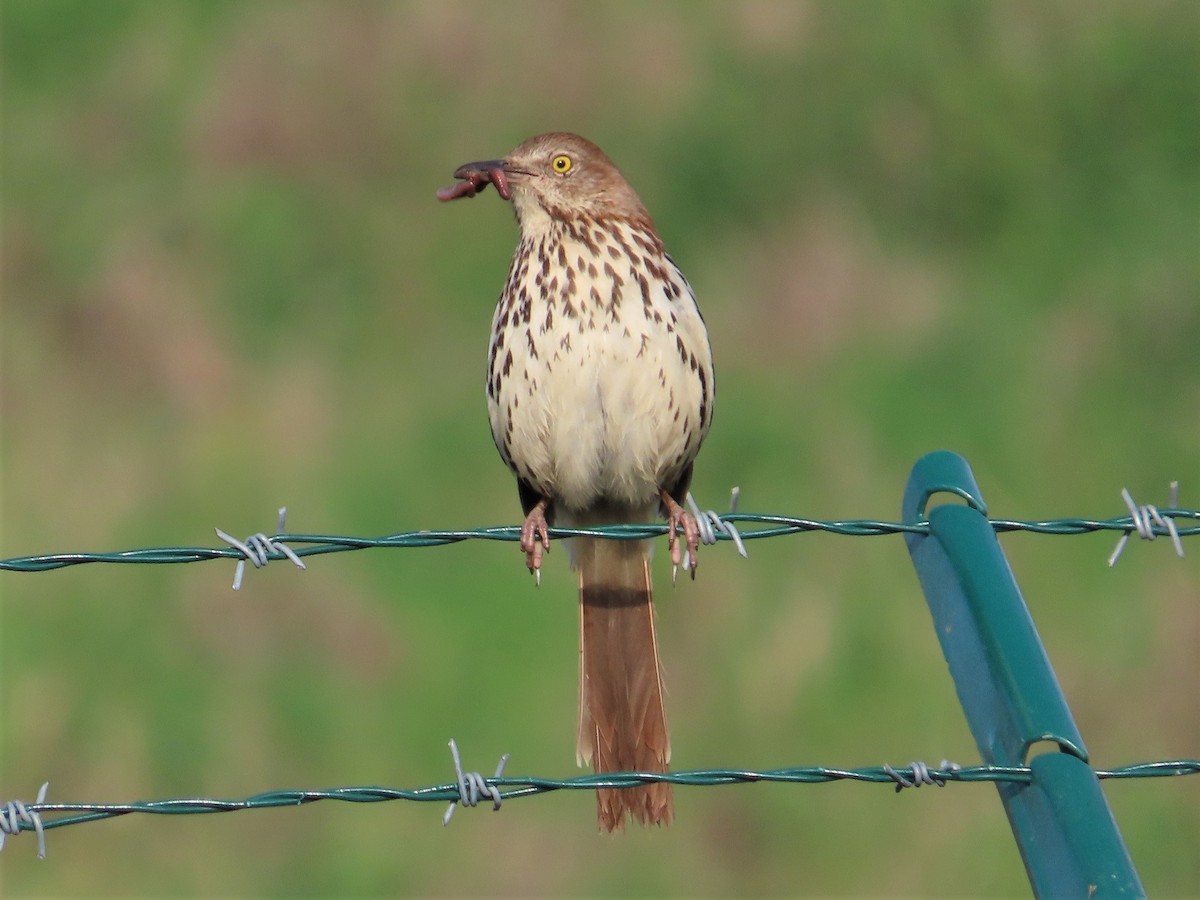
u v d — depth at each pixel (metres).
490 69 20.38
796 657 12.62
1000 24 21.09
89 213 18.12
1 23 20.83
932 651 12.59
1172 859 11.91
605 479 8.45
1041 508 14.55
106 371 16.02
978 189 19.16
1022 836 6.09
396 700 12.72
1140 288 17.41
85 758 12.23
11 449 14.82
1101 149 19.66
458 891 11.64
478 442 14.81
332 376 15.89
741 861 11.82
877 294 17.28
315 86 19.92
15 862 11.69
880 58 20.72
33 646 12.87
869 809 12.01
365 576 13.66
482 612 13.38
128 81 20.19
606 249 8.23
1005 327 16.72
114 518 13.97
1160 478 14.90
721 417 15.14
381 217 18.23
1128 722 12.49
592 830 11.98
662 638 12.78
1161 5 21.17
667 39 20.91
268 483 14.37
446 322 16.70
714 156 19.27
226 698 12.62
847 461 14.77
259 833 11.95
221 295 17.03
